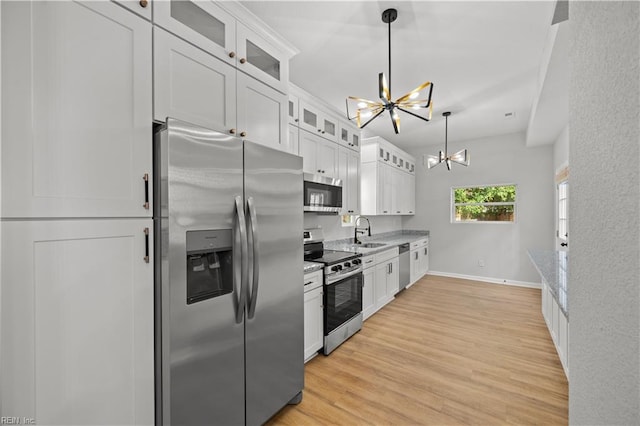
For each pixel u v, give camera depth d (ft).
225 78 5.71
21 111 3.34
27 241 3.37
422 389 7.30
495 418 6.30
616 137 1.36
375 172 15.10
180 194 4.44
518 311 12.80
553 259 9.98
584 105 1.76
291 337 6.58
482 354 9.02
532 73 9.93
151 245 4.40
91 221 3.83
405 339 10.12
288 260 6.48
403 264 15.66
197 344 4.69
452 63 9.30
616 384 1.39
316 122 10.56
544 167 16.49
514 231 17.39
